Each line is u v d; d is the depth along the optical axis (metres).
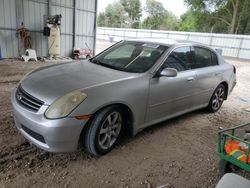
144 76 3.16
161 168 2.79
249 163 2.27
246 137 2.63
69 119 2.45
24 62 9.36
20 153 2.79
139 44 3.86
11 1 9.36
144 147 3.21
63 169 2.60
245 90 7.54
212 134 3.87
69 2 11.36
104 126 2.82
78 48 12.18
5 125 3.43
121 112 3.00
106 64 3.58
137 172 2.67
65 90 2.61
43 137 2.49
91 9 12.47
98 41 25.98
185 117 4.48
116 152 3.02
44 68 3.42
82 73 3.10
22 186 2.29
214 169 2.88
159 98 3.35
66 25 11.62
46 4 10.52
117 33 28.30
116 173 2.61
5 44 9.60
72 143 2.53
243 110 5.30
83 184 2.40
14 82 6.06
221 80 4.61
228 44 20.81
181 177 2.67
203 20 35.38
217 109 4.90
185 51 3.89
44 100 2.52
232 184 1.70
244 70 12.55
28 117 2.54
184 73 3.74
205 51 4.36
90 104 2.56
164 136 3.60
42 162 2.68
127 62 3.52
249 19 32.66
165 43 3.77
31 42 10.28
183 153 3.18
